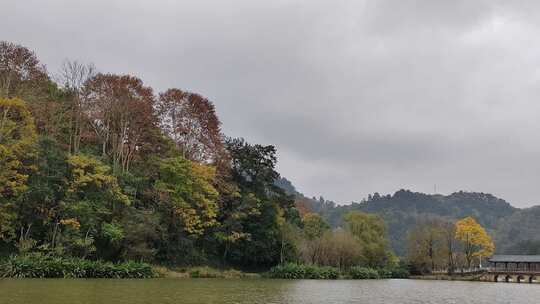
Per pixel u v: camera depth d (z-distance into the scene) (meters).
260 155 93.06
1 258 52.75
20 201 53.78
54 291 33.88
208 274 73.19
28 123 56.62
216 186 81.38
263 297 37.91
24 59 65.69
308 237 104.94
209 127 83.12
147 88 75.50
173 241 72.44
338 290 51.47
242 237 82.19
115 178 61.25
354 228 121.44
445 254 129.25
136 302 29.09
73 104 69.06
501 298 47.88
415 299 42.16
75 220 55.41
